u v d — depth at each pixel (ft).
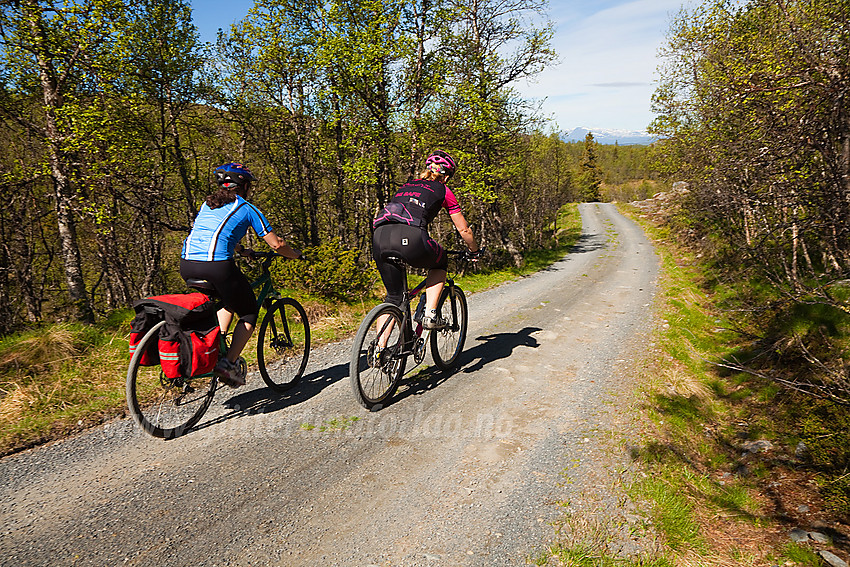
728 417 15.48
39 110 40.68
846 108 11.02
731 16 22.56
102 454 10.00
